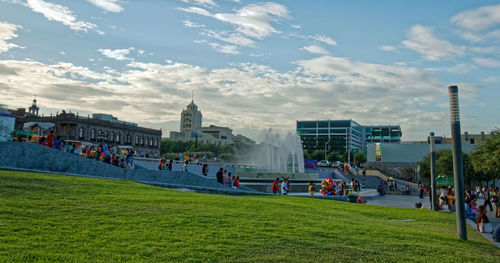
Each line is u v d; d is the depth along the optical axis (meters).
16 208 9.70
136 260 6.81
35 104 123.69
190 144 156.38
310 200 22.56
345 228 11.65
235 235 9.12
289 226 10.91
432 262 8.49
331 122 180.62
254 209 13.66
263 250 8.07
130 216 10.17
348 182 55.78
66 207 10.50
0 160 20.20
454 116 12.62
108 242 7.73
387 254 8.83
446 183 30.62
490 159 29.50
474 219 20.56
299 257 7.81
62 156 21.67
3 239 7.23
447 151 57.44
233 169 36.16
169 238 8.35
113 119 128.88
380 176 63.34
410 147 76.31
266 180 36.75
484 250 11.00
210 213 11.59
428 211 22.70
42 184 13.95
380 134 198.62
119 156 30.48
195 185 23.44
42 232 7.97
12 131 31.28
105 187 15.72
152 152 138.75
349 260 7.99
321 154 141.25
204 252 7.55
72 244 7.40
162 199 13.66
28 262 6.25
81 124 109.62
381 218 17.38
